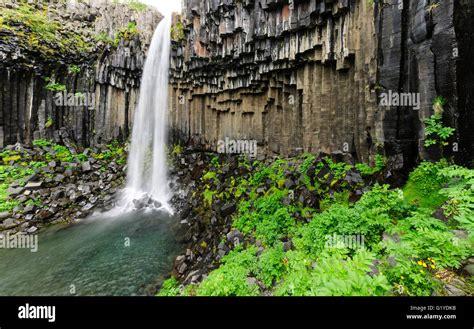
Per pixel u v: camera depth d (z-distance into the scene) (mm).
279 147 13992
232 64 14297
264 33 11914
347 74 9969
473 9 5773
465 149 5902
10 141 15617
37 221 12164
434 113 6367
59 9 18047
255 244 7668
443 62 6184
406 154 7113
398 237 5012
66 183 15195
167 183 17141
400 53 7238
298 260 5930
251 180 11852
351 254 5238
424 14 6512
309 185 9547
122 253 9719
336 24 9883
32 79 16297
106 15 19281
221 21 13453
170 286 7402
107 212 14164
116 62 18734
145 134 19422
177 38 16406
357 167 8812
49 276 8219
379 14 7867
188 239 10562
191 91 18031
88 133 18812
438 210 5410
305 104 11781
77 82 18250
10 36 14609
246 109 15180
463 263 3924
